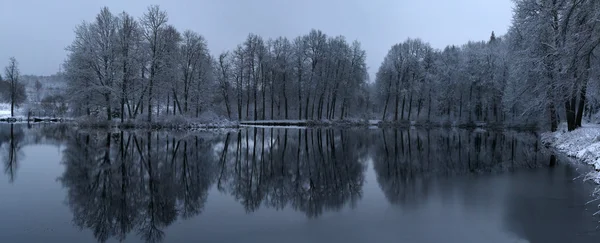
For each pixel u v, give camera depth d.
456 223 8.02
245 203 9.80
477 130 45.75
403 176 13.80
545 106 24.03
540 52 22.73
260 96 58.84
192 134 31.88
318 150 22.30
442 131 42.97
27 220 8.13
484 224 7.95
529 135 36.41
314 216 8.59
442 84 55.12
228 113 53.94
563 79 19.58
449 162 17.50
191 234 7.35
